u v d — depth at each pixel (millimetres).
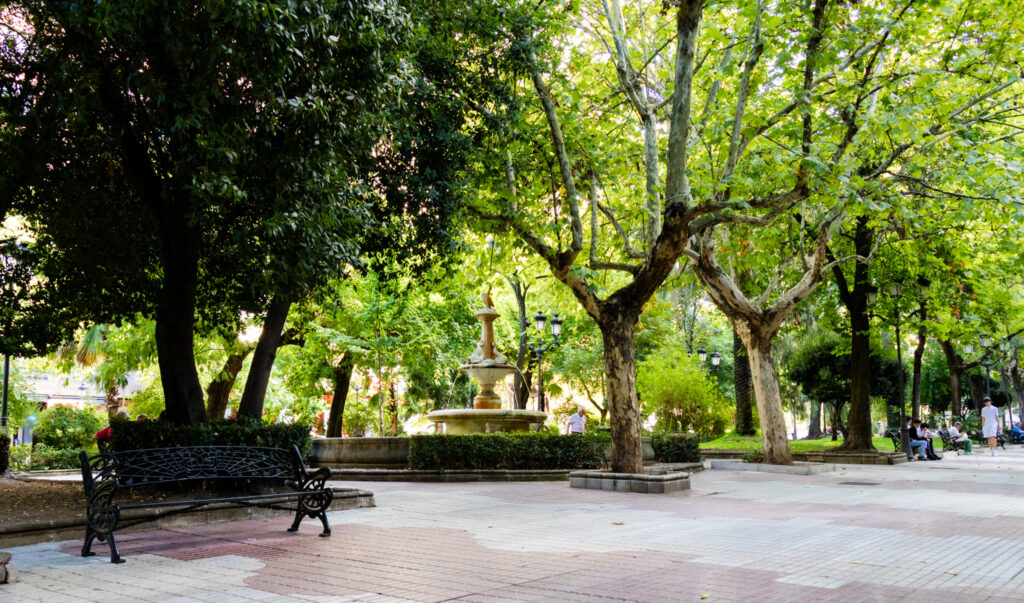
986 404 27859
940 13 13258
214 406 24344
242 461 7504
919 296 23922
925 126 12680
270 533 7496
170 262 9820
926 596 4395
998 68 13195
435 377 30375
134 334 21297
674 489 12242
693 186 12305
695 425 27703
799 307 26234
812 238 21172
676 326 40906
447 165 12773
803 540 6727
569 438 16625
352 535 7320
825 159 11898
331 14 8094
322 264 9227
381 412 24469
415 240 13094
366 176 12125
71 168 10266
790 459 18406
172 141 8938
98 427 24734
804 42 11898
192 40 7246
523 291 31938
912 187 16906
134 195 10961
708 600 4285
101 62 8273
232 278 12305
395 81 9508
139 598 4492
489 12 13203
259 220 9680
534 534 7258
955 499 10906
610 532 7340
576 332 36281
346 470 16062
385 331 24578
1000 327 27891
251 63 7531
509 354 36688
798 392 45094
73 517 7531
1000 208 13695
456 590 4633
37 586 4914
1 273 11516
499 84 13633
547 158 14820
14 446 21969
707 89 16531
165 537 7258
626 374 13156
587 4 16016
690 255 17297
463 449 15625
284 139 8359
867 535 7043
